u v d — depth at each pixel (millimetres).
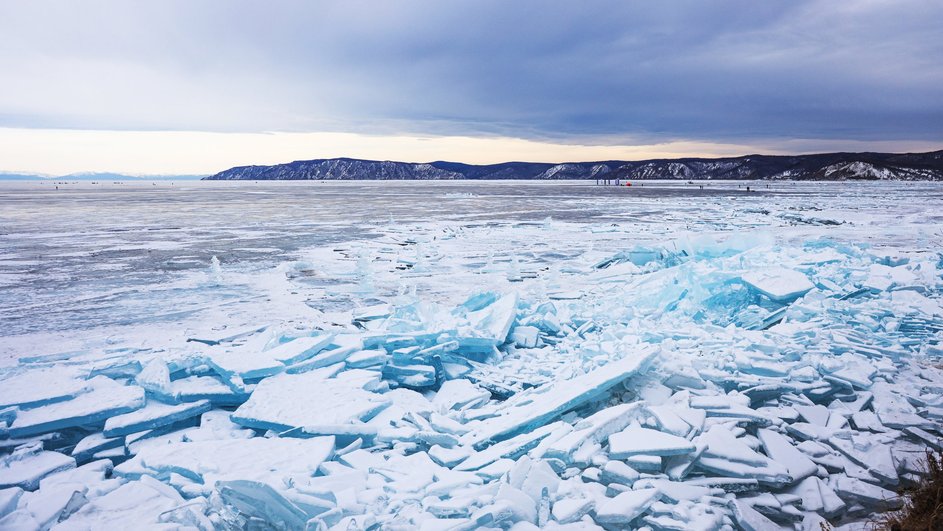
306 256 23453
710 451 5164
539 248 25562
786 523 4637
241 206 61438
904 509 4496
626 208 54125
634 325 9961
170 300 15055
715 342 8438
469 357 9000
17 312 13680
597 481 4973
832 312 9914
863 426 5996
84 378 7656
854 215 41219
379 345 8812
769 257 13992
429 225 37312
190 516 4465
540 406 6305
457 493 4660
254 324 12422
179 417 6766
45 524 4480
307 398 6812
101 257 23203
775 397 6680
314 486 4695
